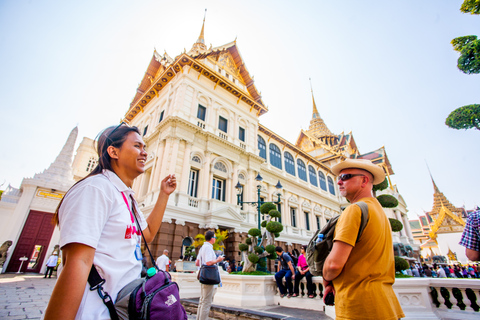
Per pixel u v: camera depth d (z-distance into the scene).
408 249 22.14
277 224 9.16
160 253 11.64
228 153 17.45
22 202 16.66
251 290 6.90
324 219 27.33
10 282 10.72
